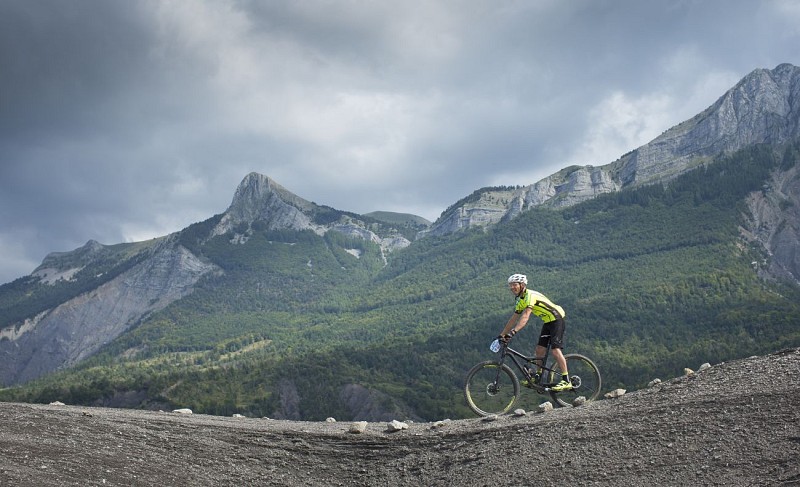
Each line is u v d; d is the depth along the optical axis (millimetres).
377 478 10781
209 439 11977
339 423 14375
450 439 11422
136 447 10867
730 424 9102
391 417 174375
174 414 15242
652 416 10062
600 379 13266
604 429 10094
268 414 182250
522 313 13500
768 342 198500
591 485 8773
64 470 8969
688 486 8133
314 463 11461
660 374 181250
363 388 191500
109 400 190625
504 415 12516
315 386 193500
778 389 9656
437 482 10188
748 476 7930
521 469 9680
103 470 9375
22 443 9695
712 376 11227
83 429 11258
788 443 8258
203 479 10133
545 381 13320
